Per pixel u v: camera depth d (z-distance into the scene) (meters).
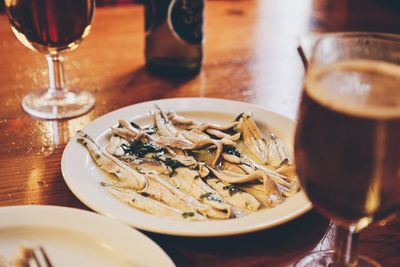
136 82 0.58
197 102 0.50
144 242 0.31
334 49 0.29
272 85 0.59
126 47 0.66
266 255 0.33
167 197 0.37
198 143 0.43
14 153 0.44
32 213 0.33
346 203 0.27
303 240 0.35
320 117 0.26
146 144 0.44
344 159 0.26
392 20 0.81
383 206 0.27
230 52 0.67
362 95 0.26
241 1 0.85
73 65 0.61
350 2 0.87
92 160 0.41
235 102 0.50
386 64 0.28
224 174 0.40
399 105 0.25
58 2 0.47
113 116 0.47
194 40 0.57
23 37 0.50
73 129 0.48
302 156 0.28
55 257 0.31
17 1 0.47
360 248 0.34
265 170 0.41
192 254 0.33
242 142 0.46
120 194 0.37
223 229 0.33
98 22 0.73
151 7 0.57
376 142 0.25
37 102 0.52
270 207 0.36
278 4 0.85
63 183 0.40
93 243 0.32
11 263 0.31
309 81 0.27
